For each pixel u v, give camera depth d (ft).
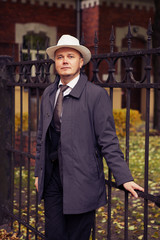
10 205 13.60
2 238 12.63
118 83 7.63
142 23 47.65
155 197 6.92
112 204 16.40
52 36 49.26
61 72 7.72
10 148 13.39
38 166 8.93
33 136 23.32
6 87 13.65
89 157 7.48
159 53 6.55
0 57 13.52
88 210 7.51
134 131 36.37
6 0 46.34
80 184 7.41
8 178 13.76
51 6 49.08
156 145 30.25
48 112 8.01
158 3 37.14
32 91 27.99
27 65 11.50
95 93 7.41
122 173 6.90
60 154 7.79
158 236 12.50
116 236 12.89
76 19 50.75
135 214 14.93
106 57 7.89
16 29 46.88
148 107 7.00
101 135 7.27
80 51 7.70
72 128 7.49
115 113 34.73
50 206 8.24
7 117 13.78
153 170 22.39
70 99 7.61
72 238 8.02
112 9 48.32
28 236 12.08
